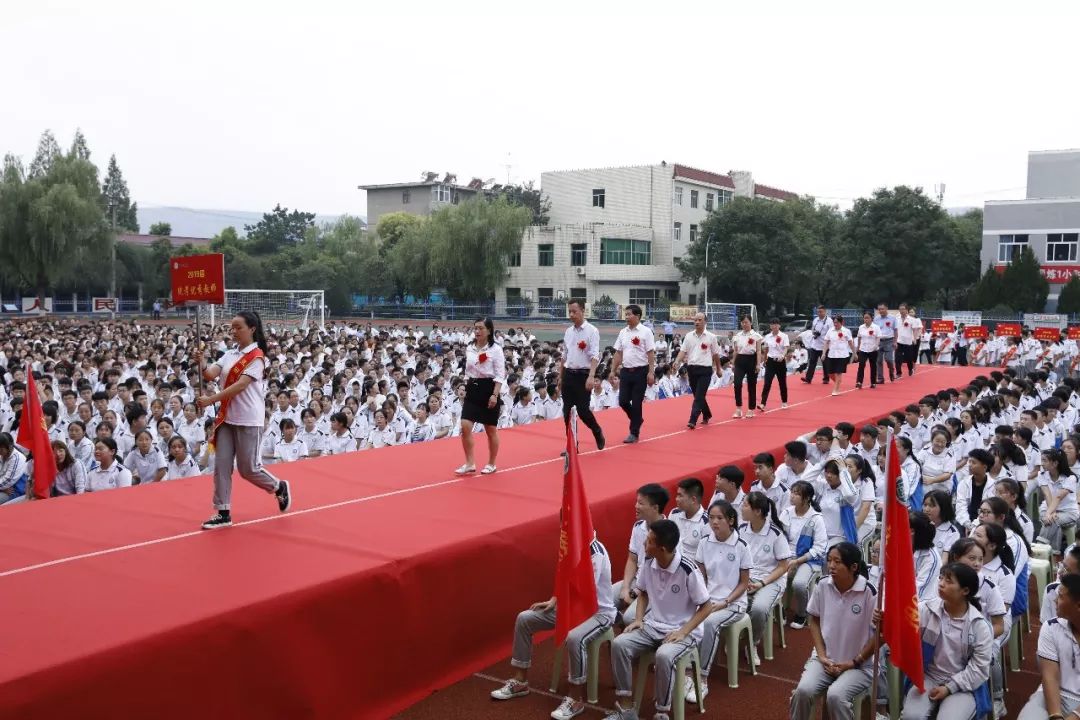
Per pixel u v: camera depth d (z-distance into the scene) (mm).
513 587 7406
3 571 5988
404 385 14461
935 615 5762
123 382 14422
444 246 54969
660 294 59938
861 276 52281
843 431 10625
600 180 61906
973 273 54000
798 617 8367
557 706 6574
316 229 71188
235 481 9023
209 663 5156
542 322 54969
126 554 6398
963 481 9562
